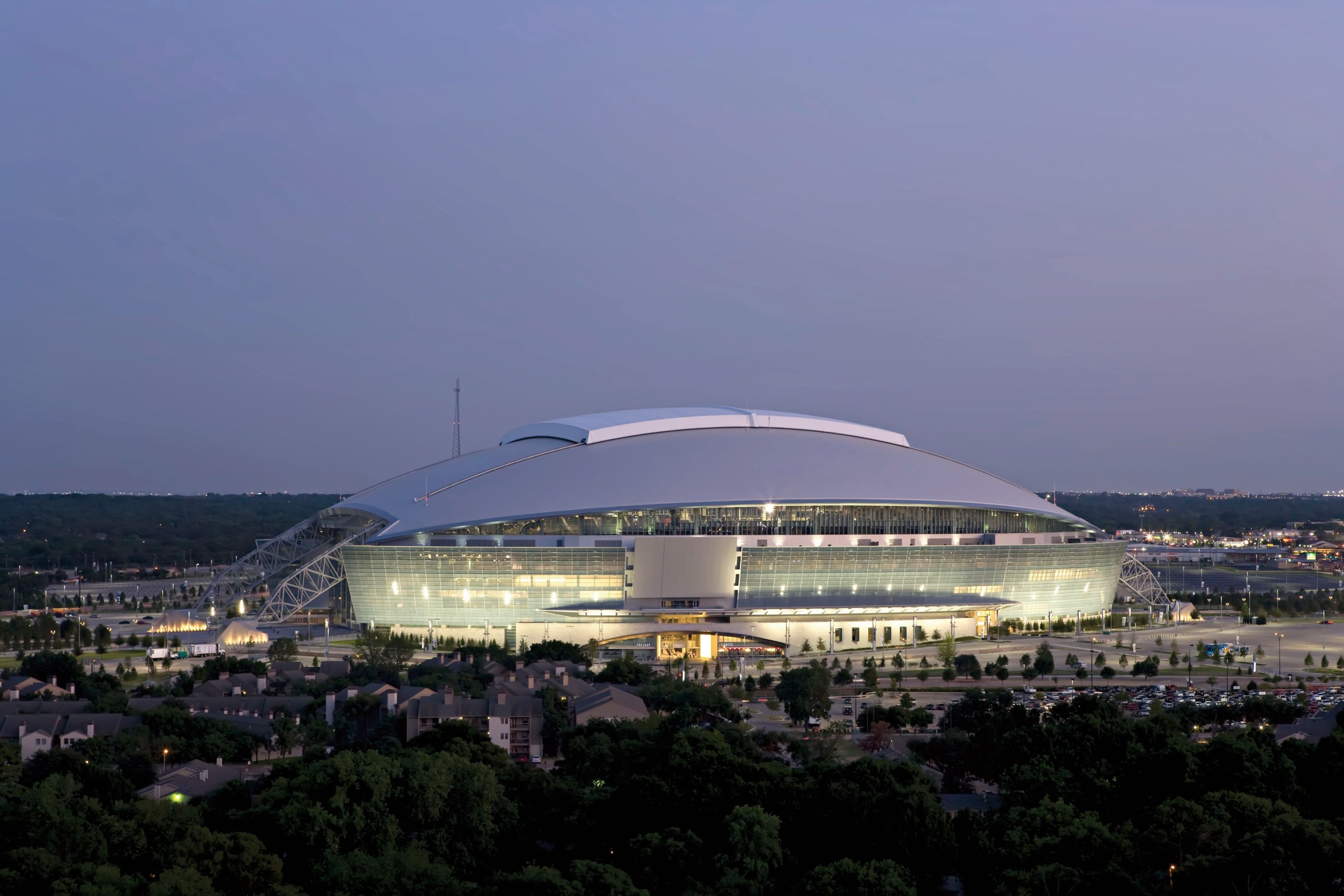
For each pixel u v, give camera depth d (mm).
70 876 112750
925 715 193000
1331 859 110438
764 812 127500
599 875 112125
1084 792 137875
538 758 174625
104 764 152375
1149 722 163750
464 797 130375
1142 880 113750
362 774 127625
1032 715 172875
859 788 132500
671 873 119062
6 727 170000
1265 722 195000
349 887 112562
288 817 124062
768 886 121312
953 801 148000
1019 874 110875
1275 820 117750
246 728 172750
